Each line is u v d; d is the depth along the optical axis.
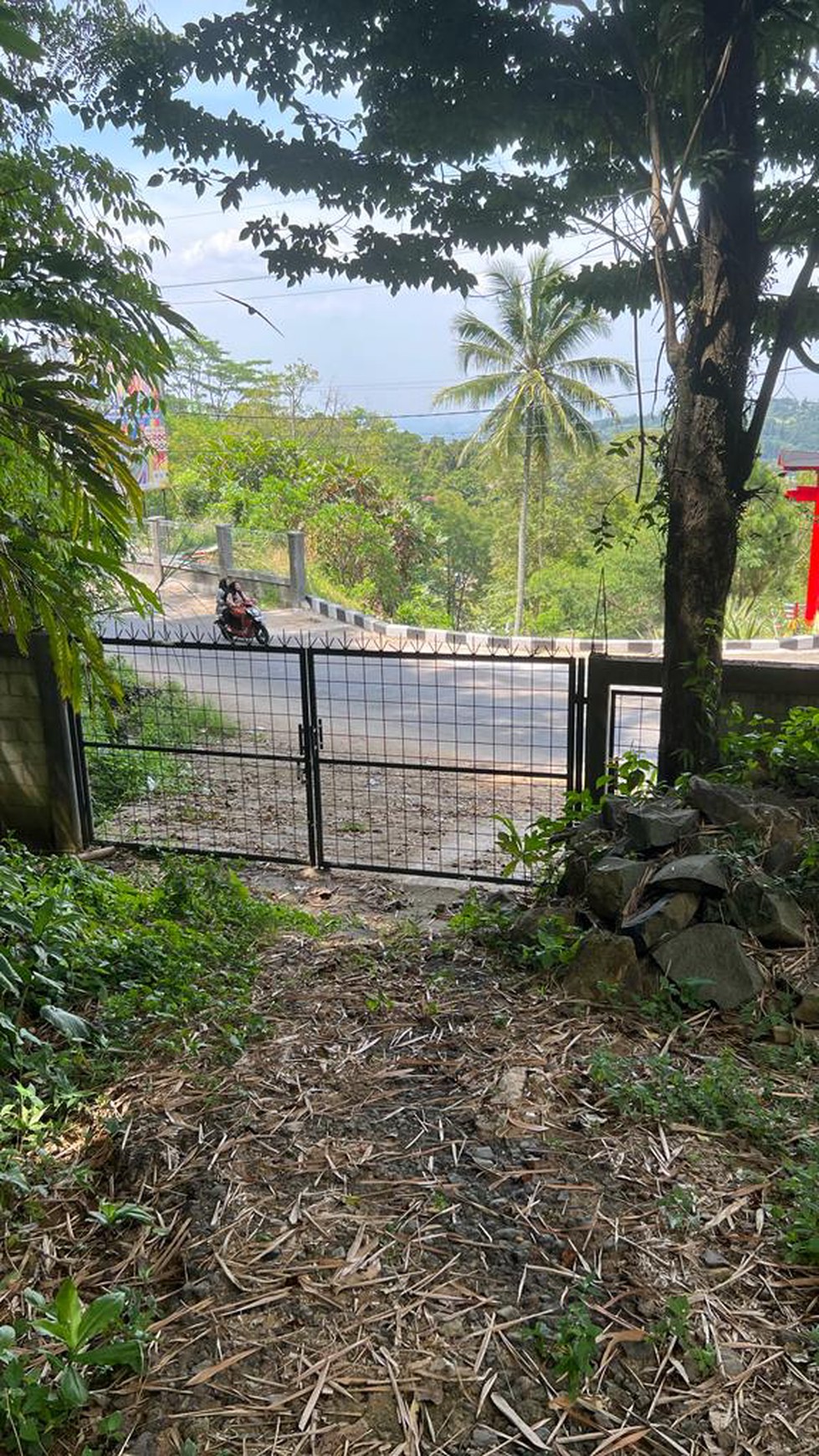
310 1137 2.39
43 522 2.96
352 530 21.58
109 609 6.46
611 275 4.73
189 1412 1.65
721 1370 1.71
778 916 3.07
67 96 3.87
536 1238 2.01
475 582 31.70
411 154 4.50
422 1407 1.65
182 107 4.23
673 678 4.16
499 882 4.79
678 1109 2.42
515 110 4.30
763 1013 2.86
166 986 3.28
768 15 4.06
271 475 23.09
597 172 4.54
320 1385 1.70
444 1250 1.99
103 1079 2.73
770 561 21.41
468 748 8.95
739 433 3.90
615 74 4.20
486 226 4.66
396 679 12.66
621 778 4.45
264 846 5.75
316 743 5.08
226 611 13.97
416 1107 2.50
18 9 3.29
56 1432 1.63
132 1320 1.83
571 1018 2.92
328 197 4.55
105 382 2.79
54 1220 2.19
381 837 6.02
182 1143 2.40
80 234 2.86
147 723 7.45
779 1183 2.15
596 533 4.63
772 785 3.99
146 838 5.80
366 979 3.38
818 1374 1.70
